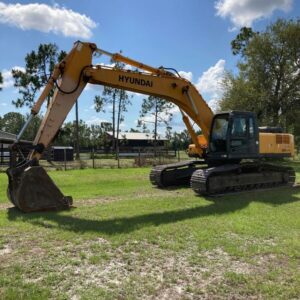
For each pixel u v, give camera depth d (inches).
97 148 2701.8
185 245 268.5
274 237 290.7
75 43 414.6
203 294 191.3
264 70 1290.6
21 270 217.8
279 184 600.1
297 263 234.7
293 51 1243.8
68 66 409.7
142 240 278.8
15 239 279.7
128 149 2454.5
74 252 251.1
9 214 366.6
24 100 1571.1
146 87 468.8
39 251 252.5
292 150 709.3
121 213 371.2
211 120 534.9
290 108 1268.5
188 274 216.2
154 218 348.2
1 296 183.5
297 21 1252.5
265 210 391.2
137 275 213.6
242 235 294.8
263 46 1268.5
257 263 234.5
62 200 391.2
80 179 708.0
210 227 316.5
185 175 606.2
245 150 535.5
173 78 492.1
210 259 241.4
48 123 400.2
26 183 375.2
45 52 1540.4
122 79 446.3
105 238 282.2
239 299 186.2
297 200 455.2
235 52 1657.2
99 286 198.4
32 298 181.5
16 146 388.8
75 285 199.3
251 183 547.5
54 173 828.0
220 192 508.1
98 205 419.5
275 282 205.8
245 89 1273.4
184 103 508.4
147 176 764.6
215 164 553.0
